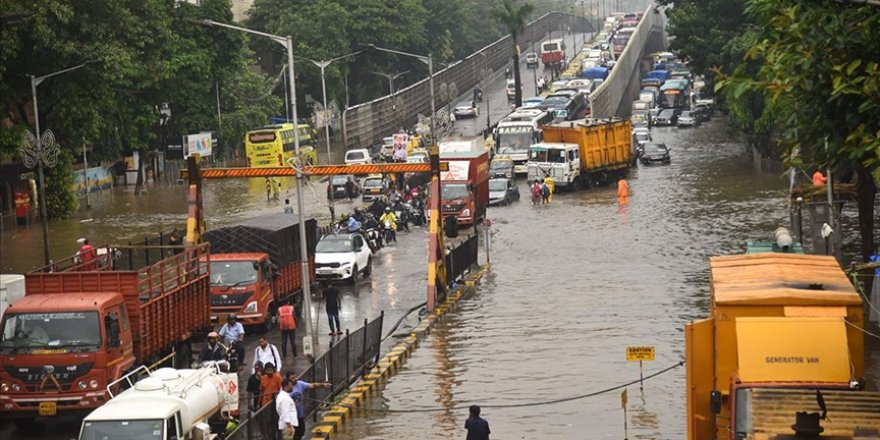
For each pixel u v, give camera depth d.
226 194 166.62
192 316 62.47
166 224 131.38
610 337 69.88
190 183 83.06
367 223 115.00
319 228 112.31
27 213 130.12
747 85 43.75
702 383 40.09
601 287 86.69
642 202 137.00
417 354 68.88
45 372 52.09
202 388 46.84
